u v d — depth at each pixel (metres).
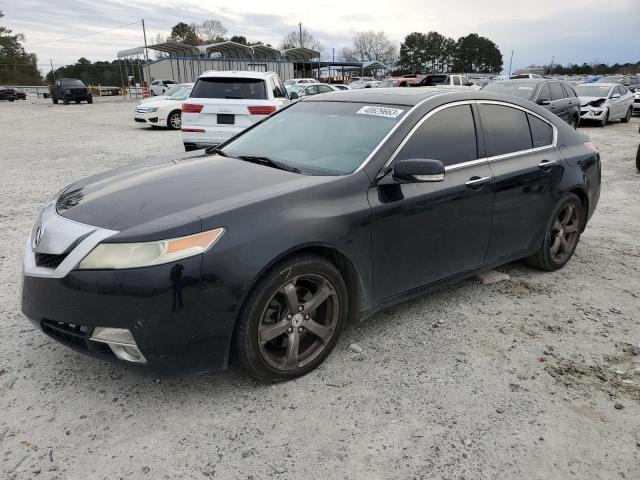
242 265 2.60
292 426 2.62
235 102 9.69
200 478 2.29
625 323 3.76
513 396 2.89
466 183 3.62
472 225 3.73
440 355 3.29
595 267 4.85
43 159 10.76
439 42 104.75
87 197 3.06
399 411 2.75
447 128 3.67
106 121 21.42
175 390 2.89
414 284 3.51
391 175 3.24
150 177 3.31
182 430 2.58
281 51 46.69
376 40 95.25
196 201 2.82
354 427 2.62
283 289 2.81
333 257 3.11
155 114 16.98
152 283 2.45
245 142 4.07
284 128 4.03
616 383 3.03
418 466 2.38
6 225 5.87
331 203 2.98
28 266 2.76
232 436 2.54
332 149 3.49
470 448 2.50
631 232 6.00
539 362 3.24
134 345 2.51
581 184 4.57
